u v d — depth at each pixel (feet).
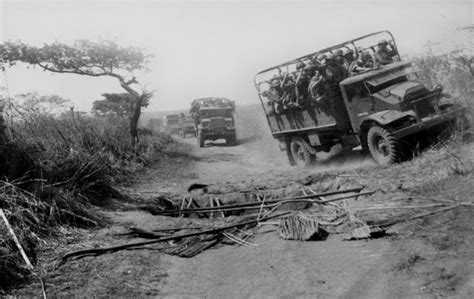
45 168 26.73
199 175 45.27
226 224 23.90
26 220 19.98
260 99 45.47
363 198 24.02
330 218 21.76
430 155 28.63
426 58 35.78
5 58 52.08
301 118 40.70
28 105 33.65
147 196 32.99
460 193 20.75
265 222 23.02
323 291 14.20
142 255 19.16
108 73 57.11
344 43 36.37
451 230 16.90
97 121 51.34
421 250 15.76
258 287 15.25
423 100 31.91
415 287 13.25
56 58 54.39
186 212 28.25
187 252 19.57
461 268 13.80
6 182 21.45
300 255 17.69
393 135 30.35
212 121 75.87
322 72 36.45
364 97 33.86
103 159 37.24
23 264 16.89
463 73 32.96
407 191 23.03
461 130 29.40
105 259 18.45
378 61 36.09
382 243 17.28
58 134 33.96
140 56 57.31
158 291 15.64
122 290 15.48
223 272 17.11
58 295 14.87
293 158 44.52
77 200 25.79
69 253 18.57
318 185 30.32
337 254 17.11
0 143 25.27
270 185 33.27
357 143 36.63
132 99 61.00
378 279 14.28
